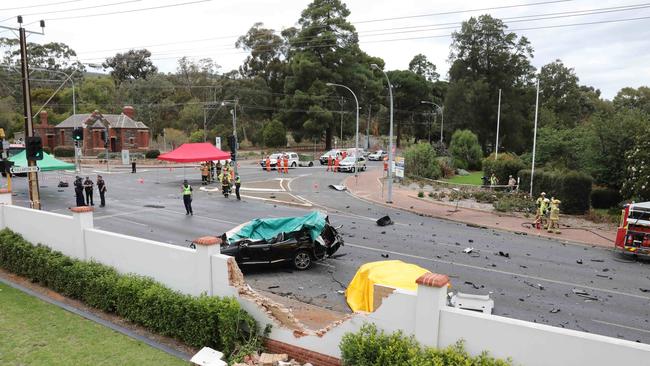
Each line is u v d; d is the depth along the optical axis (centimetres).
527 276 1475
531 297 1270
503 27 7231
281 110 8200
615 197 3200
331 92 7950
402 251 1756
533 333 595
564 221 2625
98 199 2933
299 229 1477
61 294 1158
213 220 2302
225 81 9231
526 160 4469
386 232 2133
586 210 2853
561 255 1803
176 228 2086
